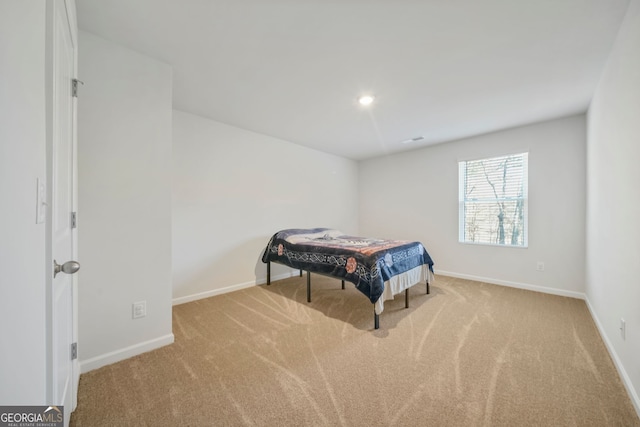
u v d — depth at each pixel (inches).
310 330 92.0
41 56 27.6
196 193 124.5
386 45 71.6
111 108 70.2
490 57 76.9
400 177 193.0
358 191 219.0
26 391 23.0
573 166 125.4
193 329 92.5
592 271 105.4
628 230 62.9
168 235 80.5
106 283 69.5
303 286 147.2
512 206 145.1
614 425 50.9
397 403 56.6
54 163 34.8
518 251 142.3
